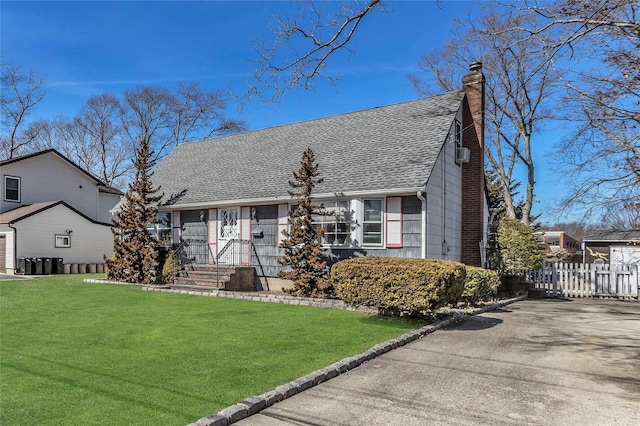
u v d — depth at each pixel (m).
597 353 7.08
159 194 19.38
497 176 29.84
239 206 16.48
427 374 5.86
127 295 13.97
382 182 12.89
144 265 17.75
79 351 6.78
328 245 14.03
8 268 24.25
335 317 9.88
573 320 10.53
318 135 18.11
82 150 45.66
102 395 4.83
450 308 11.48
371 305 9.86
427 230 12.72
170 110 45.28
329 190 13.67
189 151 23.48
